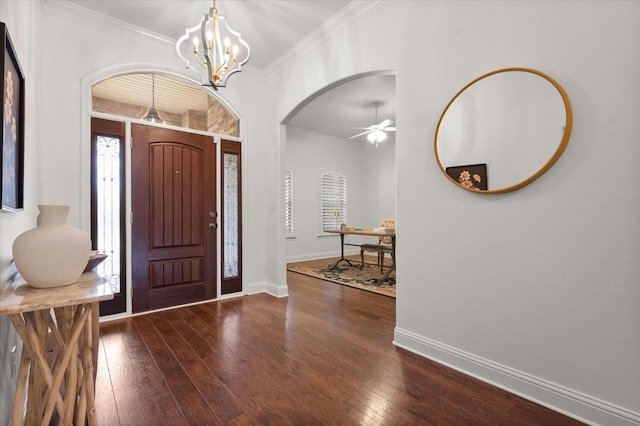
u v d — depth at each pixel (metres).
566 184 1.62
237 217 3.91
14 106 1.35
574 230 1.59
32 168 2.21
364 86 4.45
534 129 1.71
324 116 5.88
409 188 2.36
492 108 1.88
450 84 2.10
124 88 4.84
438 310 2.18
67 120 2.77
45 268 1.22
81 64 2.85
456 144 2.04
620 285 1.46
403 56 2.40
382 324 2.89
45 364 1.16
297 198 6.94
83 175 2.83
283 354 2.28
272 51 3.54
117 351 2.32
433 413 1.62
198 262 3.59
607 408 1.49
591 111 1.54
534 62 1.73
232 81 3.82
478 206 1.97
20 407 1.11
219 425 1.53
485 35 1.93
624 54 1.45
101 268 3.00
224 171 3.81
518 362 1.79
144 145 3.24
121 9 2.83
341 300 3.68
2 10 1.46
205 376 1.97
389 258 7.16
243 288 3.92
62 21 2.76
